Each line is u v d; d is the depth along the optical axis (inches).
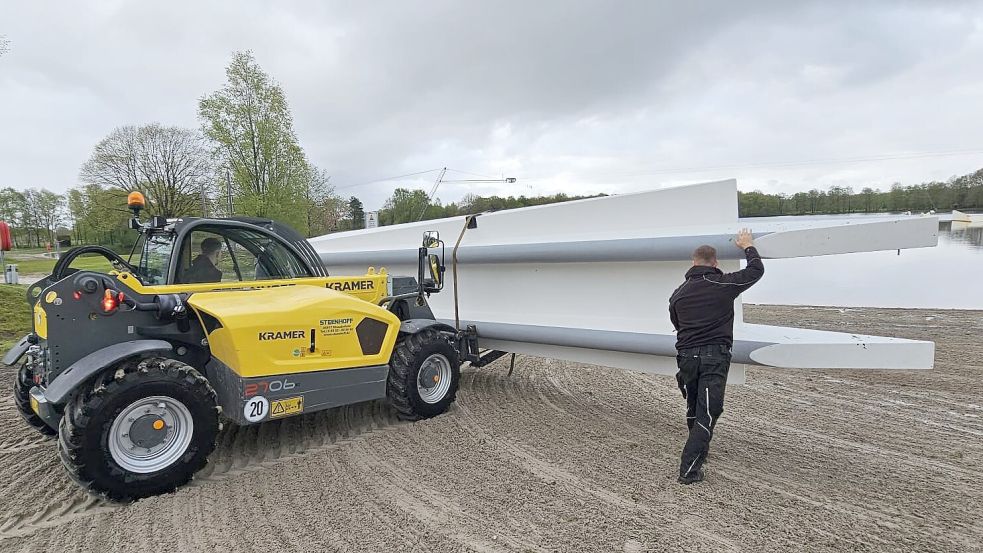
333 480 153.0
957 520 131.0
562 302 222.2
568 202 222.8
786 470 159.5
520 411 214.1
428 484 150.0
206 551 119.1
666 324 197.6
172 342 161.8
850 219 173.8
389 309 221.6
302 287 187.5
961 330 385.4
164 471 143.3
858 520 130.6
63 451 135.6
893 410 218.7
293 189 932.6
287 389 164.2
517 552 117.6
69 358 144.1
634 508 136.1
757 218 196.1
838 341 167.9
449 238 259.4
